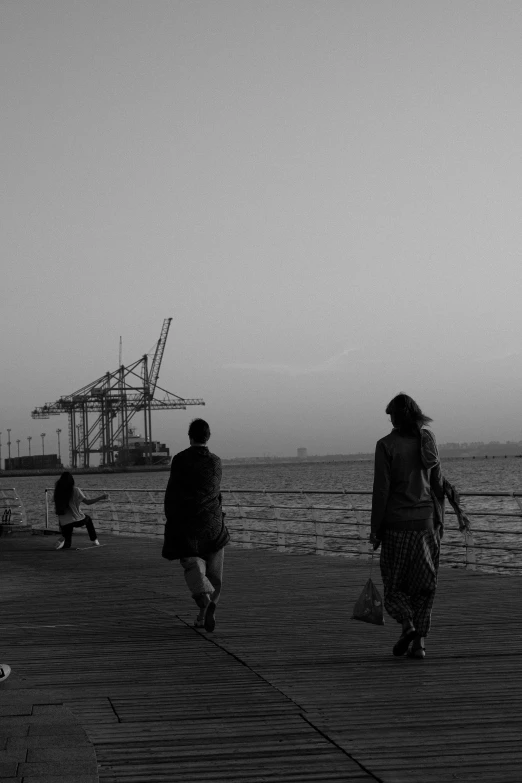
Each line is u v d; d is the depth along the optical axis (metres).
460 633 7.14
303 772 3.64
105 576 12.47
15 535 22.19
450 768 3.68
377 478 5.94
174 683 5.32
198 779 3.56
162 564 14.21
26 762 3.61
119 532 23.19
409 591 6.10
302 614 8.43
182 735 4.19
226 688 5.18
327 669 5.71
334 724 4.35
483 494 12.07
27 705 4.55
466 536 12.42
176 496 7.27
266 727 4.32
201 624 7.61
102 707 4.72
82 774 3.47
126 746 4.01
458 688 5.12
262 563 13.95
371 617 6.11
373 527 5.95
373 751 3.92
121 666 5.89
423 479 5.98
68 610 8.87
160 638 7.05
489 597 9.46
